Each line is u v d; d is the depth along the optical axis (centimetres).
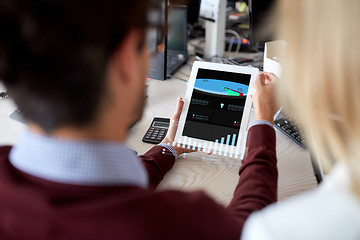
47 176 33
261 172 64
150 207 34
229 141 90
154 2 34
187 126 93
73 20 29
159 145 91
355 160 32
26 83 31
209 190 83
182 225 35
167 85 134
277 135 103
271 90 83
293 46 34
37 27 29
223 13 151
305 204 33
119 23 31
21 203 32
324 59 32
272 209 35
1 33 30
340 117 32
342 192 32
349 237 30
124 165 36
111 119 36
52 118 32
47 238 32
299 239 31
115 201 32
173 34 149
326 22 31
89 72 31
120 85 35
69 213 31
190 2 160
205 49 162
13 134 102
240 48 169
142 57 36
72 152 33
